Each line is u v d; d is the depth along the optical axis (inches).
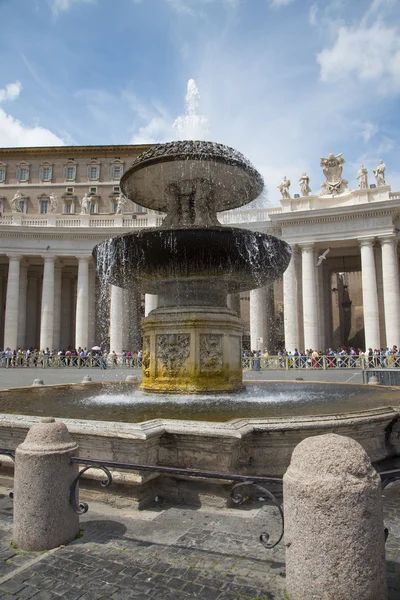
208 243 283.6
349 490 105.0
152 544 144.2
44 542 141.0
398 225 1378.0
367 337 1309.1
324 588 103.3
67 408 256.2
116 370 1169.4
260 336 1374.3
